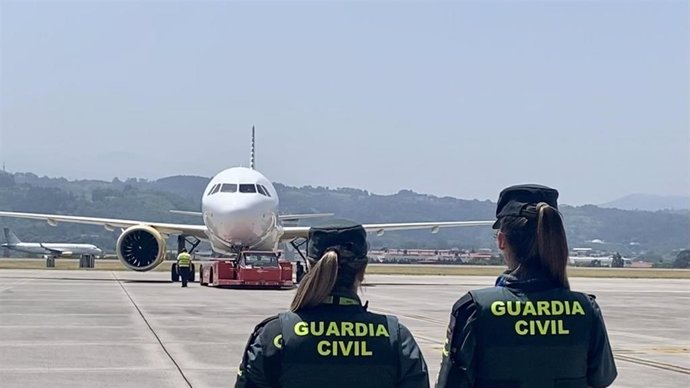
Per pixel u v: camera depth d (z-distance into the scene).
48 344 17.69
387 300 32.84
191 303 29.00
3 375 13.82
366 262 5.28
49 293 33.53
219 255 49.50
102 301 29.42
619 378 14.28
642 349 18.45
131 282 44.03
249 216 38.78
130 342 18.11
